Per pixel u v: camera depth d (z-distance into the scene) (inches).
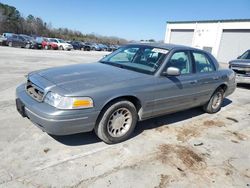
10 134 146.0
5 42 1032.2
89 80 137.2
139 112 153.8
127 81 143.6
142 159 132.6
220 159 141.3
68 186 105.1
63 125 120.1
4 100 213.2
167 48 174.1
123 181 112.0
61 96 121.1
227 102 280.1
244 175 127.0
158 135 165.2
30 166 116.5
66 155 128.9
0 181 103.8
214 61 215.8
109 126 140.6
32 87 141.9
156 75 157.2
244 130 192.1
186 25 1246.9
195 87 185.3
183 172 124.0
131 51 185.5
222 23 1073.5
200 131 180.7
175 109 177.5
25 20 2484.0
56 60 617.3
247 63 370.9
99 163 124.6
